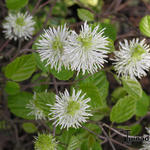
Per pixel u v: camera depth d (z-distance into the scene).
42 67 0.23
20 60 0.23
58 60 0.21
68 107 0.21
